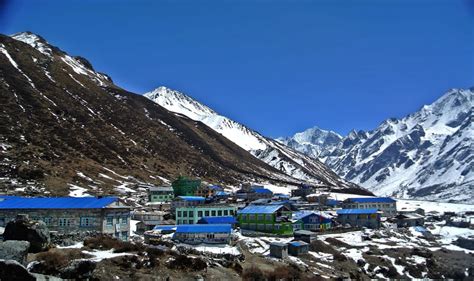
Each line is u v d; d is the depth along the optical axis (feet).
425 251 362.12
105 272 156.15
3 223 242.37
